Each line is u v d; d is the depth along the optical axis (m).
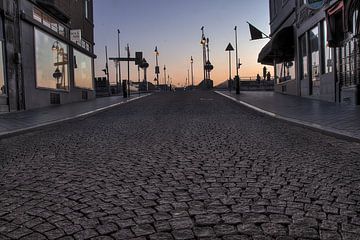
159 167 6.24
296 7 24.58
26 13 20.33
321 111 14.08
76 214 4.10
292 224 3.70
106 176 5.71
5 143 9.56
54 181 5.50
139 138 9.52
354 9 15.41
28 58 20.38
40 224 3.84
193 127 11.43
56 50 24.53
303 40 23.77
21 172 6.13
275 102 19.80
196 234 3.51
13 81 18.86
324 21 19.36
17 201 4.59
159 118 14.41
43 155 7.59
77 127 12.56
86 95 30.94
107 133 10.70
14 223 3.88
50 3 22.62
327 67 19.14
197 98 26.16
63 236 3.53
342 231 3.53
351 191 4.73
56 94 24.19
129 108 20.05
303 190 4.80
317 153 7.16
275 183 5.14
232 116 14.59
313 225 3.67
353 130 9.20
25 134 11.17
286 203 4.31
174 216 3.97
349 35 16.20
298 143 8.32
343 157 6.77
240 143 8.41
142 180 5.44
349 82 16.55
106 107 20.05
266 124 11.92
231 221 3.80
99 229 3.68
